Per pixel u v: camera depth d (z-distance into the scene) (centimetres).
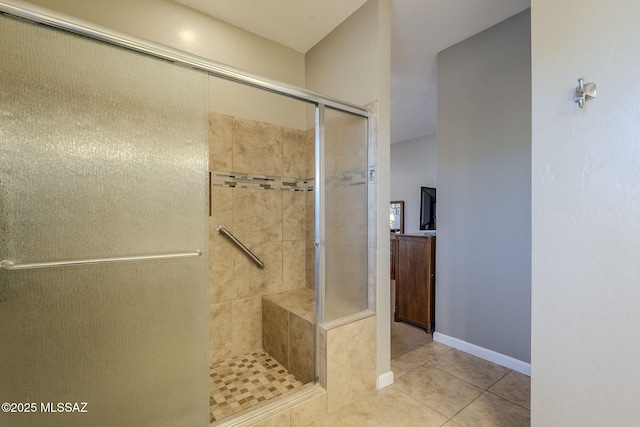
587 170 105
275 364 211
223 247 215
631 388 96
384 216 191
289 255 253
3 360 87
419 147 578
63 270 94
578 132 107
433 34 238
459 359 227
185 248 117
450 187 254
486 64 230
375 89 188
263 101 235
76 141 97
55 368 93
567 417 110
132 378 106
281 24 216
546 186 116
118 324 103
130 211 106
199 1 192
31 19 91
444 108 260
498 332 221
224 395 173
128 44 105
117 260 103
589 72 104
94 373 99
